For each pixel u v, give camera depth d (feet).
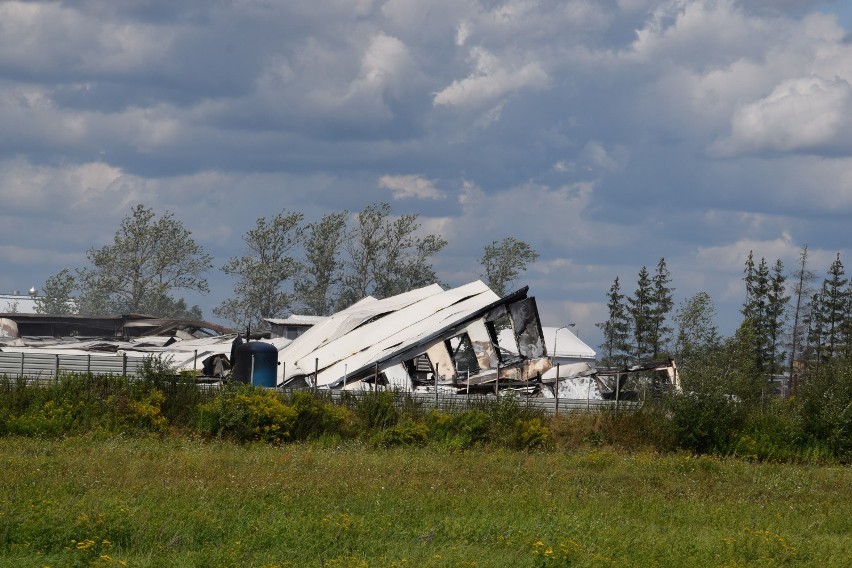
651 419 193.36
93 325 411.75
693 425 189.06
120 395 176.45
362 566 72.74
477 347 243.40
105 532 80.74
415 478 125.59
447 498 107.65
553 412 199.82
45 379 192.65
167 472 118.42
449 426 182.80
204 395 183.83
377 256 548.72
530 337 245.24
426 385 242.99
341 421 182.09
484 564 77.97
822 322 437.99
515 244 552.00
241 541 80.23
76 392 175.63
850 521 111.86
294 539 82.17
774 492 136.87
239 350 226.79
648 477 141.49
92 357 233.55
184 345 338.95
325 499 102.58
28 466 118.52
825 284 439.22
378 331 261.24
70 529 80.12
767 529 100.63
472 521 93.40
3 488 100.17
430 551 81.46
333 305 550.36
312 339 279.49
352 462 141.28
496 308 245.04
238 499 98.89
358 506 99.45
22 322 401.08
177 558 75.72
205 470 121.90
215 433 172.45
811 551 90.02
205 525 85.10
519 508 104.42
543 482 130.41
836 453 189.67
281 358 273.75
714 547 89.20
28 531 79.36
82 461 125.70
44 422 163.73
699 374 198.70
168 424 174.60
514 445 180.65
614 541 88.02
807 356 435.94
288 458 140.77
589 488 127.24
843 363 206.59
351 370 242.78
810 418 192.24
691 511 111.45
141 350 316.81
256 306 546.67
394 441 177.06
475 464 148.97
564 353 485.56
